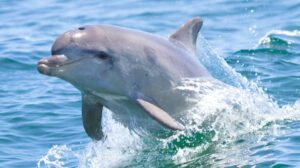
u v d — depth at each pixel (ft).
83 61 89.61
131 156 95.86
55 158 98.37
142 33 97.04
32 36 166.20
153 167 91.71
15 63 143.23
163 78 94.84
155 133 96.17
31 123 111.24
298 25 158.51
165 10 183.62
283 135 95.25
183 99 96.73
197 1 189.26
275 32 151.53
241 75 116.16
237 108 100.73
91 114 95.30
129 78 92.53
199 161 90.89
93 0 200.03
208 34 159.12
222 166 87.66
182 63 98.02
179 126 88.74
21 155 100.12
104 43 91.15
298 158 86.43
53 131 107.96
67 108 117.19
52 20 181.16
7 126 110.52
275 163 85.51
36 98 122.72
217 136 97.66
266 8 175.52
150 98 93.50
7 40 162.81
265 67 127.85
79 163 96.22
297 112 103.40
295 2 176.86
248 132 98.07
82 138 104.73
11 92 127.03
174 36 102.01
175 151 95.20
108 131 98.78
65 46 89.25
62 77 89.97
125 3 193.77
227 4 182.29
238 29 161.79
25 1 203.82
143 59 93.81
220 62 113.60
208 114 98.58
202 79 99.30
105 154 97.25
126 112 95.09
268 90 114.73
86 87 91.56
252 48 140.05
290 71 124.67
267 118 101.24
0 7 197.77
